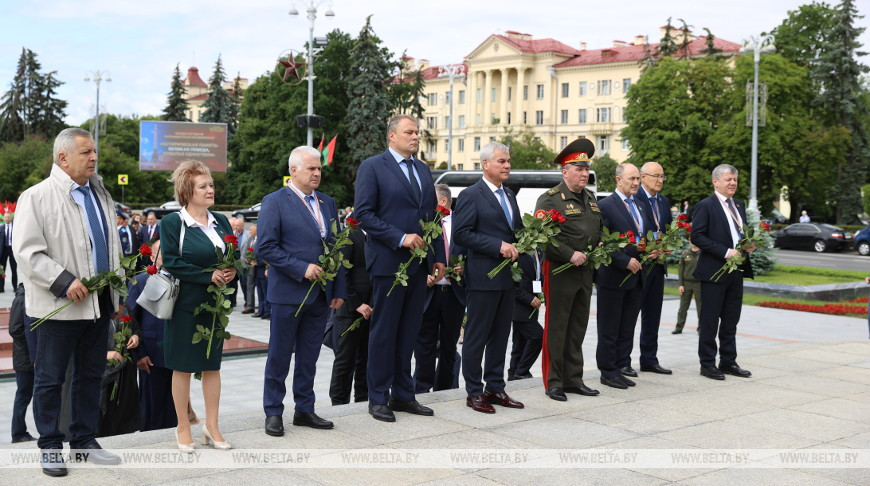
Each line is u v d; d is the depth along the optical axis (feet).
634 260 25.38
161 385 21.70
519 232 21.65
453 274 24.32
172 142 170.71
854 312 58.70
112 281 15.69
